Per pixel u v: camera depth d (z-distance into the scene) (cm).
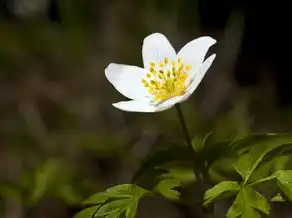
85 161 55
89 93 62
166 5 62
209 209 34
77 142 56
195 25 62
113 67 36
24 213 51
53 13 69
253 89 60
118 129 58
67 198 44
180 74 35
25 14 70
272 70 61
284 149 33
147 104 35
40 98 63
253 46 62
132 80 36
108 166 54
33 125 60
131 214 33
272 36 61
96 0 65
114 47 63
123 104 35
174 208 52
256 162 33
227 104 59
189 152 35
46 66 65
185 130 35
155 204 52
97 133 57
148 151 54
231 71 61
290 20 60
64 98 62
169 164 35
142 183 35
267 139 34
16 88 64
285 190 32
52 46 66
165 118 56
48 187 44
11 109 62
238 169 33
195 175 35
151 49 36
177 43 61
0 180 55
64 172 45
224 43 63
